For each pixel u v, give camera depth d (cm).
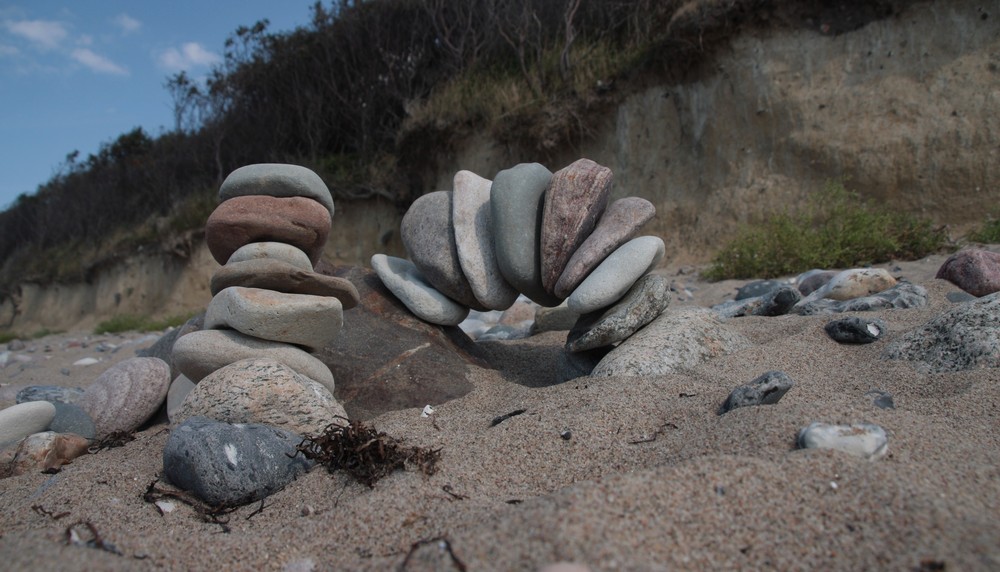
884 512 174
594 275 367
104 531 224
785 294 494
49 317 2173
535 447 255
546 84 1173
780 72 934
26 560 187
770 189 920
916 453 212
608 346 388
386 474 244
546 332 552
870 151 846
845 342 380
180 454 262
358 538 204
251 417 295
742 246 810
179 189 1892
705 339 369
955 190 793
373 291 443
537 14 1280
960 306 339
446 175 1306
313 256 411
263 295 336
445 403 365
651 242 370
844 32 904
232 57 1839
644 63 1051
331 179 1474
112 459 321
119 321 1544
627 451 246
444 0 1423
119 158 2297
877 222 761
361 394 373
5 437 343
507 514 189
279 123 1703
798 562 163
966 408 260
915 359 331
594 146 1112
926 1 855
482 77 1307
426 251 427
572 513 174
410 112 1380
